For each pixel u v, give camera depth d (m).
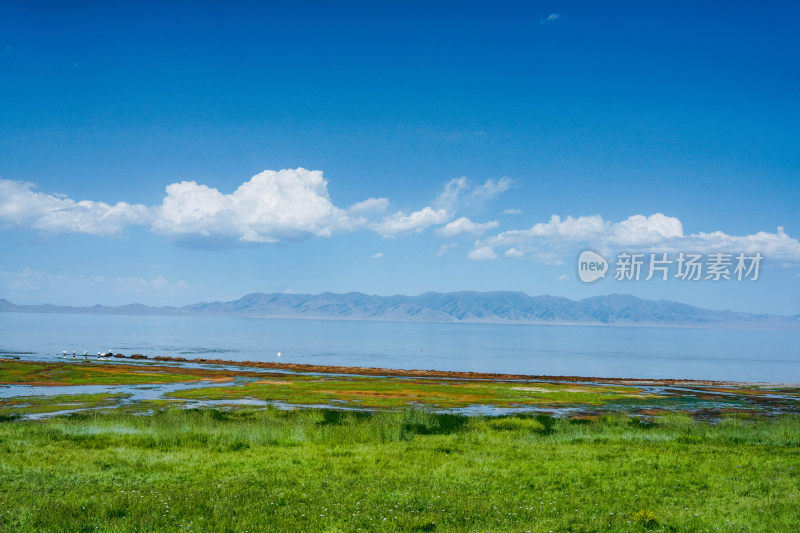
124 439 28.80
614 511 16.30
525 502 17.19
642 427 40.94
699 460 24.66
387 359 157.62
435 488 18.81
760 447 29.36
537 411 55.47
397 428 33.44
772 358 199.88
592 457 25.59
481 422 40.88
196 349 179.12
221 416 44.28
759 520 15.37
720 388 85.38
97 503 15.95
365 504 16.61
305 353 173.62
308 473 20.98
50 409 49.09
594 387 83.81
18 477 19.45
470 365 144.62
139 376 83.12
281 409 51.84
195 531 13.78
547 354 198.50
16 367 87.69
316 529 14.05
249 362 118.94
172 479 19.77
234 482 19.30
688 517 15.64
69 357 119.62
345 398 62.41
